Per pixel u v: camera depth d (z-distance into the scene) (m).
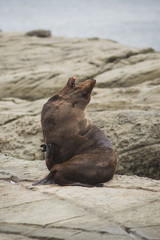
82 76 62.31
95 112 42.22
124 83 59.50
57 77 62.75
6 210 20.36
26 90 62.34
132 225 17.69
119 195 22.20
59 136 26.25
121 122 38.62
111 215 19.02
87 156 26.27
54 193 22.92
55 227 17.84
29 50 86.00
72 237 16.67
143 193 22.62
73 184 25.19
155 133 36.59
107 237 16.53
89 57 72.88
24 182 26.83
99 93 52.03
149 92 49.25
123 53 73.38
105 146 27.12
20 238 16.88
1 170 30.00
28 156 40.34
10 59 79.50
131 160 36.19
